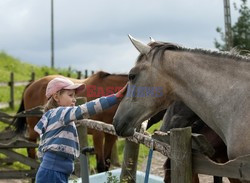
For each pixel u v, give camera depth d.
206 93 3.47
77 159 5.72
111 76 7.53
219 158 4.25
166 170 4.54
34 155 7.67
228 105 3.33
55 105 3.58
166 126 4.50
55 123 3.43
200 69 3.53
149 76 3.66
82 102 5.66
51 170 3.43
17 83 15.96
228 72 3.42
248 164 2.83
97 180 5.43
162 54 3.66
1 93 17.19
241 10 16.09
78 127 5.61
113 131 4.64
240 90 3.30
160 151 3.56
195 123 4.34
